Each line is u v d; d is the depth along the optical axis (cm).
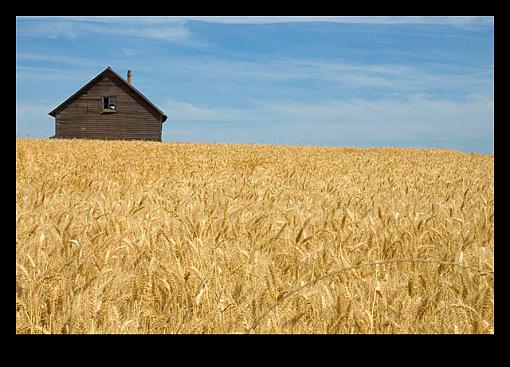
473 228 708
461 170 2119
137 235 596
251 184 1232
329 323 363
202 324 363
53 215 687
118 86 5797
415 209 896
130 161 1944
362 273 480
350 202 928
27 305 374
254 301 386
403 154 3997
